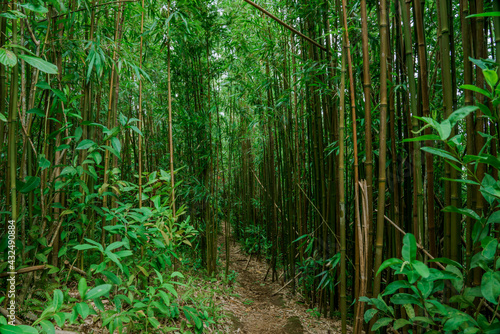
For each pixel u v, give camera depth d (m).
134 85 3.07
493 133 1.10
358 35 1.91
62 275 1.74
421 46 1.25
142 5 1.92
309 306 2.62
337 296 2.48
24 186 1.20
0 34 1.22
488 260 0.82
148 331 1.53
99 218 2.03
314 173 2.52
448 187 1.12
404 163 1.56
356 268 1.39
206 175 3.14
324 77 2.26
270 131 3.48
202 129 3.09
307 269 2.56
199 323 1.63
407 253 0.79
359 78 1.98
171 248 1.77
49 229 1.50
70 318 0.98
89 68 1.45
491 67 0.90
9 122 1.07
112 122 1.98
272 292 3.04
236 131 3.80
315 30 2.36
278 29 2.93
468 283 1.02
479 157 0.71
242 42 3.04
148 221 1.66
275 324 2.25
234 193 5.45
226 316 2.18
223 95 4.03
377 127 1.86
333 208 2.18
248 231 4.58
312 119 2.48
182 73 3.03
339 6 1.78
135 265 1.66
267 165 3.83
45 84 1.25
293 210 3.07
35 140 1.84
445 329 0.75
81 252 1.79
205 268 3.26
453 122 0.68
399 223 1.60
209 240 3.12
